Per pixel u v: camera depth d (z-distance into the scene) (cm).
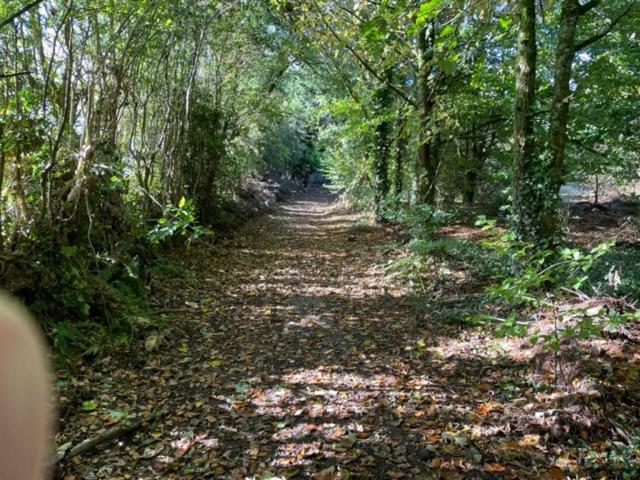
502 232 413
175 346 480
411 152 1347
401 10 317
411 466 286
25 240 456
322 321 573
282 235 1332
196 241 986
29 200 479
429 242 760
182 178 968
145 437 318
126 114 874
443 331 514
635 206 1501
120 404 360
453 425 327
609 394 335
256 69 1350
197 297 658
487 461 288
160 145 887
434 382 398
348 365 441
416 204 924
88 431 319
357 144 1578
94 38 621
